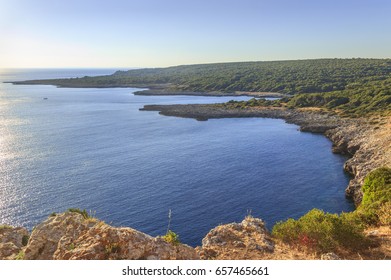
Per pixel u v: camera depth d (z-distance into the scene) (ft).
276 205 140.67
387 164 158.71
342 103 381.81
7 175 178.60
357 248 41.75
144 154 221.66
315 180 171.22
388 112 294.87
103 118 375.25
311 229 43.39
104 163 201.16
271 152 226.17
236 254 38.24
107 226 34.88
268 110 390.01
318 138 267.39
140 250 31.55
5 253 38.60
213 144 249.34
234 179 171.94
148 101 545.85
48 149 235.61
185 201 144.25
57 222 37.35
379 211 60.70
